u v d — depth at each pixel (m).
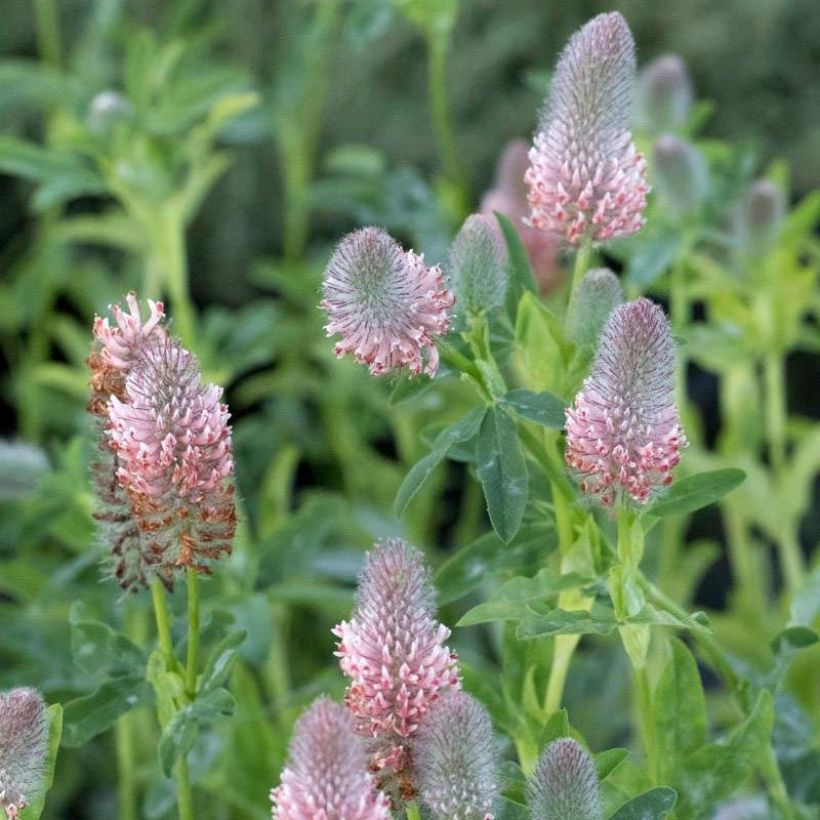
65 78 1.40
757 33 1.50
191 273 1.68
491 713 0.80
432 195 1.30
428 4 1.23
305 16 1.59
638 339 0.72
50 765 0.74
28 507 1.00
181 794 0.79
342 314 0.74
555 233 0.79
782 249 1.10
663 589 1.11
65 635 0.93
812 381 1.59
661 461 0.73
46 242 1.45
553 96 0.78
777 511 1.11
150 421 0.72
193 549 0.74
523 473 0.76
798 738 0.86
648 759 0.78
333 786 0.66
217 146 1.65
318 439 1.48
